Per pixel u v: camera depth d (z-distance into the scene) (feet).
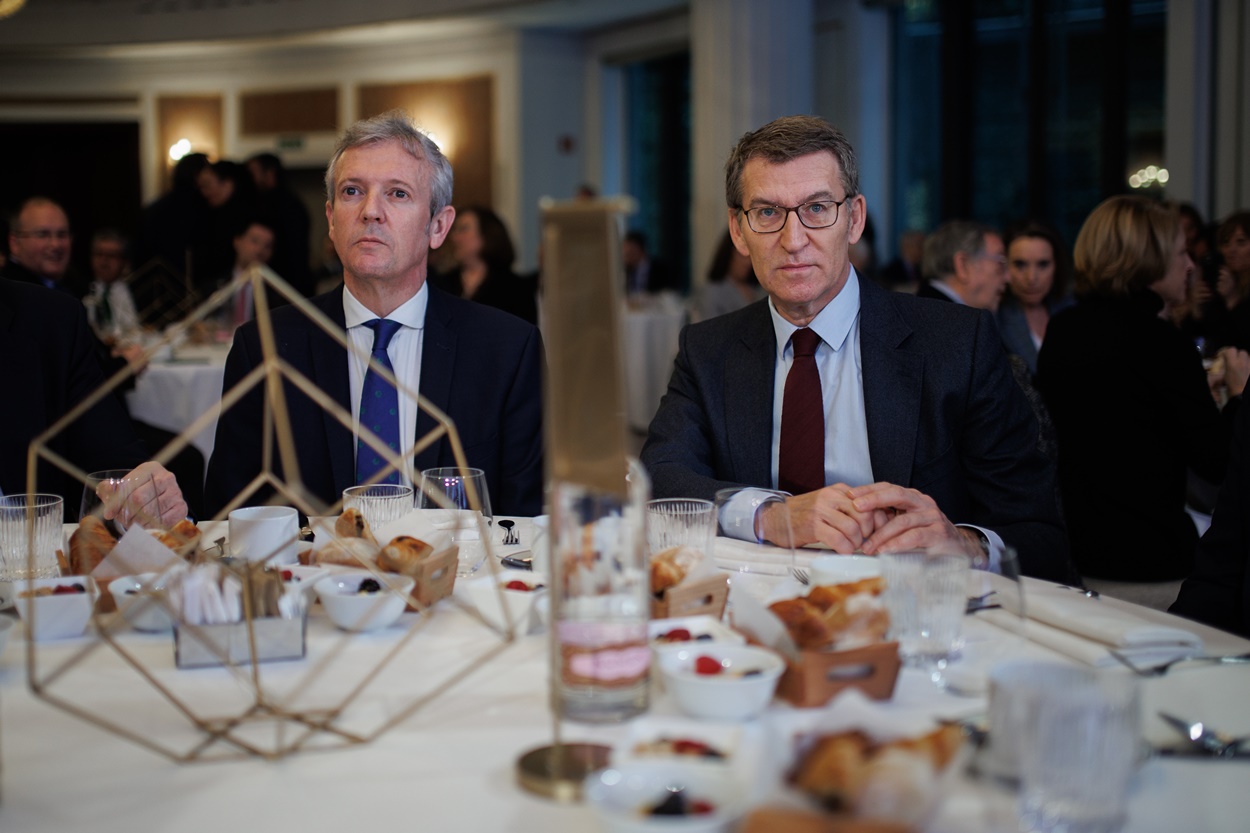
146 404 13.82
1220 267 13.76
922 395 6.21
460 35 35.53
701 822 2.24
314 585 3.96
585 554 3.00
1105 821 2.41
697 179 28.50
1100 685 2.66
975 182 27.71
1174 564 8.05
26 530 4.42
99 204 40.45
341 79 37.01
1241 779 2.73
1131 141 24.29
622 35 34.76
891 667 3.20
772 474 6.48
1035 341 12.53
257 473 6.52
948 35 27.50
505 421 6.93
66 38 36.45
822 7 30.07
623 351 2.78
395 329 6.72
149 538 3.89
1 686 3.36
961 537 5.28
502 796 2.64
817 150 6.05
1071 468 8.27
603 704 3.01
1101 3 24.70
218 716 3.10
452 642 3.79
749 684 2.97
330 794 2.66
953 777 2.34
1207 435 7.97
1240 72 21.12
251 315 17.33
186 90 38.27
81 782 2.72
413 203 6.59
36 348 6.61
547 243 2.74
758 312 6.72
